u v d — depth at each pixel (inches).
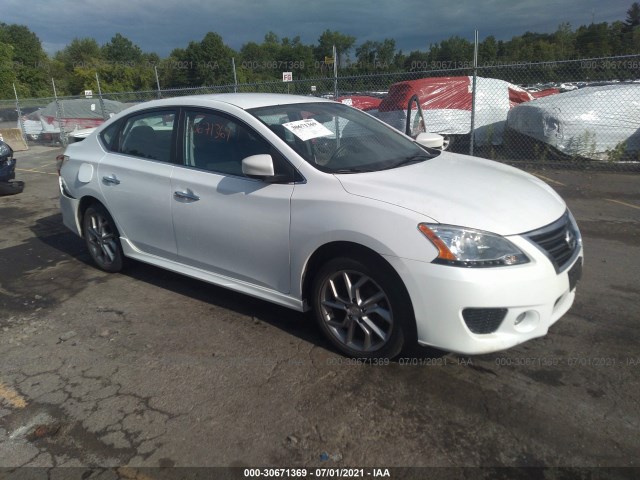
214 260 145.7
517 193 121.4
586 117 371.2
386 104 450.9
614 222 235.5
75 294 170.9
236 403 109.2
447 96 431.2
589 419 100.1
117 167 168.4
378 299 116.0
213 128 144.8
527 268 103.8
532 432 97.3
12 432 103.3
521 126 407.2
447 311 104.0
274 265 131.0
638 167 355.6
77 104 657.6
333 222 115.6
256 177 125.3
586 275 171.6
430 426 100.0
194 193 144.2
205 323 145.9
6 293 174.6
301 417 104.0
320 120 148.5
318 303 125.9
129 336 140.3
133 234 168.4
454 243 103.3
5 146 343.6
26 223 272.7
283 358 125.8
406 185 118.3
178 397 112.1
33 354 133.3
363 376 116.8
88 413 108.1
